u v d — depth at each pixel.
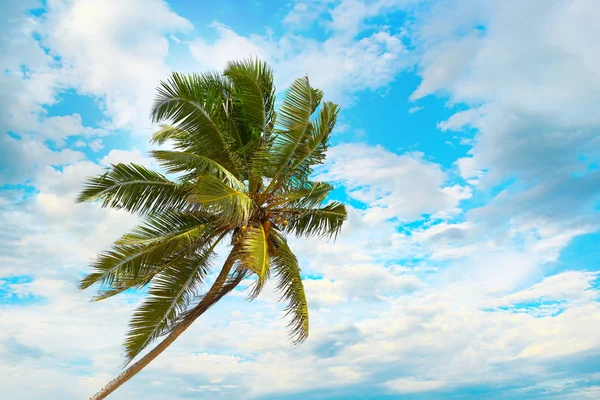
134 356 12.66
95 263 11.52
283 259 13.07
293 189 13.16
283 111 12.41
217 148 12.86
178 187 12.38
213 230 12.86
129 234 11.91
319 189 13.49
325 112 12.79
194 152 12.77
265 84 13.32
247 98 13.19
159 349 12.44
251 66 12.97
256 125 13.44
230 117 13.56
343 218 14.33
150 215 12.24
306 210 13.70
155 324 12.88
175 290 13.06
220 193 10.29
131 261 11.76
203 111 12.41
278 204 13.20
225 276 12.76
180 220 12.50
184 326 12.58
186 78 12.17
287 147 12.57
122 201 11.88
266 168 12.70
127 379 12.29
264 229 12.66
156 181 12.19
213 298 12.63
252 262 10.56
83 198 11.46
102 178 11.55
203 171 11.31
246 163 13.23
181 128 12.44
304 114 12.37
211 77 13.84
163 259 12.67
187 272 13.19
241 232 12.22
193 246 12.88
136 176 11.95
